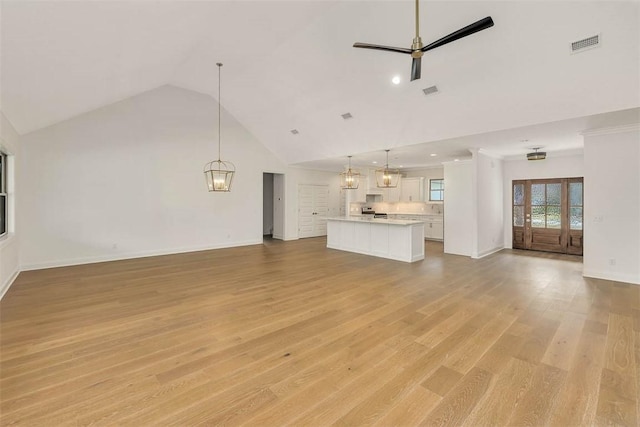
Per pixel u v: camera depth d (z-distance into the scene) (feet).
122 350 8.23
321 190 33.22
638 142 14.07
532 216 24.26
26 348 8.30
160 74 17.06
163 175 21.76
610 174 14.85
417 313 10.88
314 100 18.28
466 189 22.21
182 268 17.87
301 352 8.15
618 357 7.74
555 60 10.75
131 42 10.66
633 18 8.73
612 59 9.99
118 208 19.89
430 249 24.95
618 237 14.83
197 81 20.25
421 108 15.51
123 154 19.97
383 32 12.00
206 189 23.97
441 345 8.50
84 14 7.72
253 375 7.09
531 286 14.20
